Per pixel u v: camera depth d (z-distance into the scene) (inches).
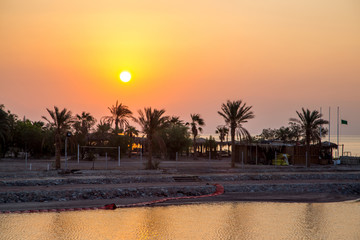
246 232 1045.2
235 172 1947.6
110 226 1063.6
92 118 3312.0
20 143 2701.8
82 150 2512.3
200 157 3198.8
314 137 2283.5
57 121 1822.1
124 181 1600.6
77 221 1098.7
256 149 2342.5
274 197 1487.5
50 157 2736.2
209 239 979.3
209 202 1375.5
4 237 946.1
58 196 1326.3
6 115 2220.7
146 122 1923.0
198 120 2930.6
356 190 1643.7
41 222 1076.5
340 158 2736.2
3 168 1819.6
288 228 1088.8
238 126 2119.8
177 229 1055.6
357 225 1130.0
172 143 2765.7
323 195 1552.7
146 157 2800.2
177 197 1433.3
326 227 1104.2
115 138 2613.2
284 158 2388.0
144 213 1208.8
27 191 1307.8
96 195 1369.3
